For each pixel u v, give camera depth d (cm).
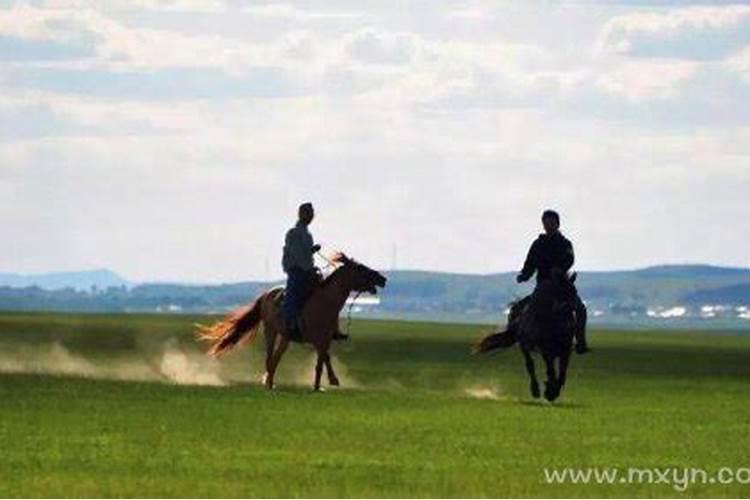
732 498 2423
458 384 4859
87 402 3625
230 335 4350
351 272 4228
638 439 3091
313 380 4850
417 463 2703
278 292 4294
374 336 9612
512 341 4125
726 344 10900
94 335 7894
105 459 2697
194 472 2572
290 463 2677
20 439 2928
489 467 2670
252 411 3484
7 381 4166
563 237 4038
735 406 3972
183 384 4288
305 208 4206
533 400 4075
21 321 10681
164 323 11112
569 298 3991
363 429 3161
